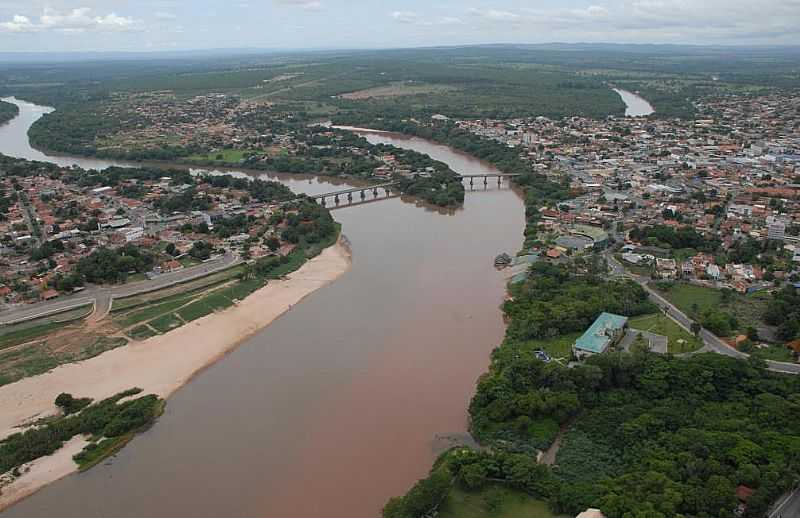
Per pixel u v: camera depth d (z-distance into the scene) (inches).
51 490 5098.4
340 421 5940.0
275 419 6013.8
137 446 5664.4
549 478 4842.5
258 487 5083.7
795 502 4456.2
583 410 5846.5
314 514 4768.7
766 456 4758.9
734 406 5625.0
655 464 4808.1
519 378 6186.0
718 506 4330.7
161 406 6264.8
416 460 5374.0
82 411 6136.8
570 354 6845.5
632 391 6063.0
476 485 4874.5
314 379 6722.4
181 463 5408.5
